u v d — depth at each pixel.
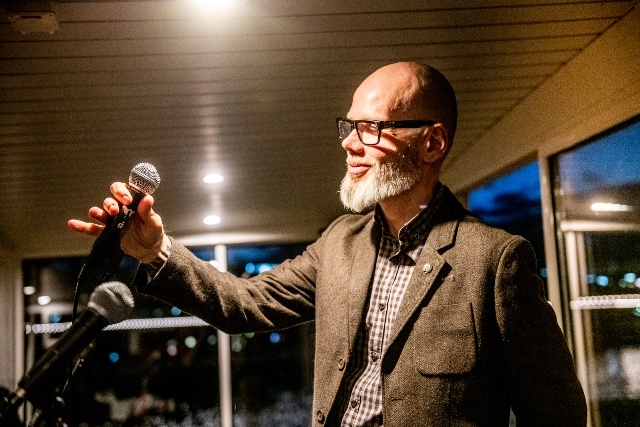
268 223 6.01
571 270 2.79
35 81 2.29
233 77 2.39
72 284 6.00
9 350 5.70
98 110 2.62
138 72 2.28
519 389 1.26
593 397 2.72
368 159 1.35
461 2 1.93
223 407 6.05
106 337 6.12
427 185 1.38
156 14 1.86
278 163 3.74
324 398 1.33
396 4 1.91
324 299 1.41
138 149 3.21
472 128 3.42
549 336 1.27
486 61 2.44
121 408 6.05
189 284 1.35
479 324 1.24
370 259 1.39
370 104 1.36
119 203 1.22
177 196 4.42
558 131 2.67
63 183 3.73
